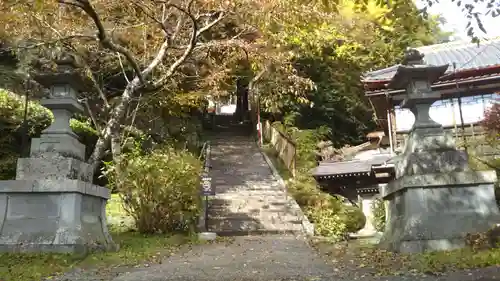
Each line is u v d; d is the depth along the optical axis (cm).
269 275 593
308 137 2005
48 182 749
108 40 802
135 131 1525
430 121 774
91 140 1472
